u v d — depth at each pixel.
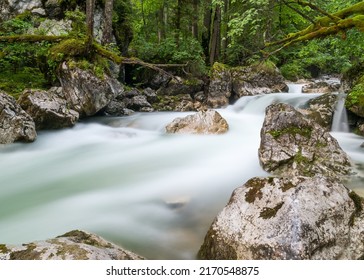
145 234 4.27
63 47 10.15
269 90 15.12
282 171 5.68
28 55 12.39
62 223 4.61
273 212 3.17
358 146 7.78
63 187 6.05
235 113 13.28
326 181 3.45
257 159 6.75
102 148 8.80
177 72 15.69
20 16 13.02
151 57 15.88
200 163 7.09
